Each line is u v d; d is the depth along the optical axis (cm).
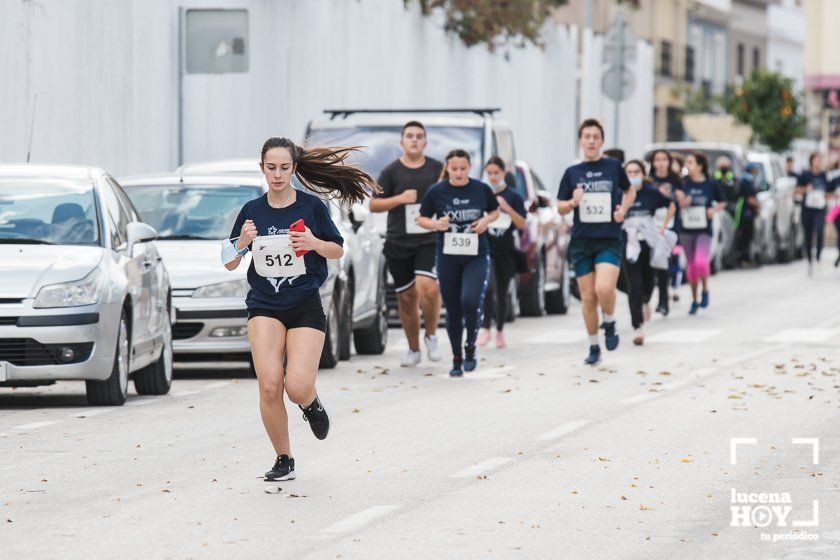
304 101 5519
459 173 3422
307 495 2055
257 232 2167
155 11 4844
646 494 2066
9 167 3127
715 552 1736
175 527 1853
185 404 3012
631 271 4191
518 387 3281
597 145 3628
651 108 9275
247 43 4691
